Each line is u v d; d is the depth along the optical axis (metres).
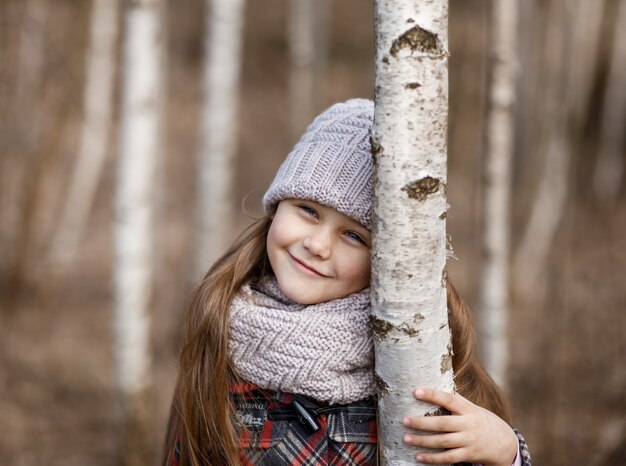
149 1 3.53
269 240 1.50
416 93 1.17
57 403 4.54
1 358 4.96
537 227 7.06
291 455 1.46
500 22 3.24
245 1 15.70
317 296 1.45
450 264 7.45
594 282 5.67
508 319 5.91
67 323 5.66
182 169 10.17
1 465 3.87
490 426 1.33
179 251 7.46
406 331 1.24
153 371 5.03
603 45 11.99
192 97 12.99
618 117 10.63
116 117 10.00
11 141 6.25
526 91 8.20
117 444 3.80
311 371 1.40
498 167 3.39
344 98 13.31
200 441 1.52
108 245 7.50
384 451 1.33
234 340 1.49
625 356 4.67
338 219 1.42
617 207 9.25
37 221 6.20
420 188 1.19
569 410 4.29
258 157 10.95
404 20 1.15
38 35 6.37
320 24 9.62
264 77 14.27
